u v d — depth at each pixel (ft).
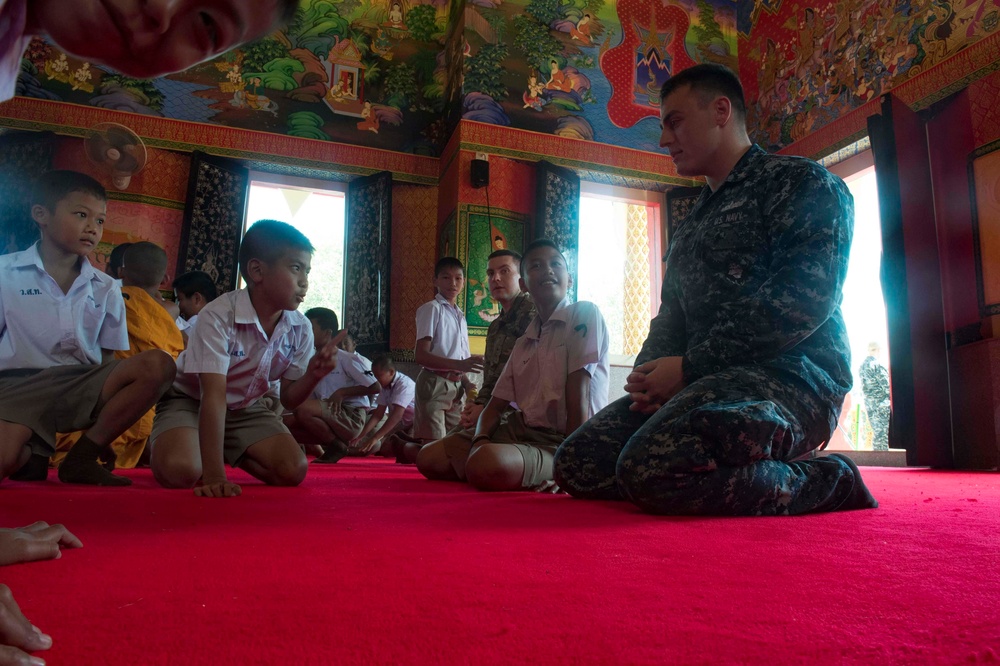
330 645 2.12
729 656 2.05
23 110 24.41
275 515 5.56
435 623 2.38
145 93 25.79
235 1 1.78
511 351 10.78
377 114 28.37
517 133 27.04
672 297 7.98
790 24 27.04
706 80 7.48
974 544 4.25
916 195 19.98
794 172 6.88
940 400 19.08
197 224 25.18
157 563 3.43
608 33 28.84
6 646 1.81
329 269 47.34
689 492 5.75
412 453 17.49
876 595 2.86
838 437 29.17
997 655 2.06
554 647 2.12
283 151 26.91
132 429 12.48
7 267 8.71
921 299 19.27
